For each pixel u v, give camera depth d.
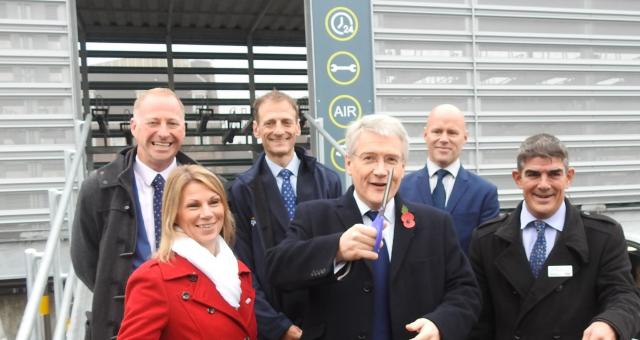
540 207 2.05
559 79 5.22
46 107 4.06
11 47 3.99
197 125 7.14
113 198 2.15
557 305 2.00
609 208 5.30
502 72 5.08
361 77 4.65
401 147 1.75
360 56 4.65
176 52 7.34
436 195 2.82
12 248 3.96
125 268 2.11
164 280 1.63
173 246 1.71
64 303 2.56
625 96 5.41
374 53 4.70
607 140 5.34
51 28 4.06
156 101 2.20
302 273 1.65
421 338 1.55
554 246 2.03
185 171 1.80
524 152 2.07
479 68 5.02
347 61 4.62
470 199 2.74
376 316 1.75
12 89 3.99
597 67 5.32
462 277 1.83
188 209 1.75
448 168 2.86
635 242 2.91
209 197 1.78
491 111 5.05
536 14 5.14
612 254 1.99
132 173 2.20
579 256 2.00
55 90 4.07
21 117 4.01
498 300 2.13
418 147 4.86
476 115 5.01
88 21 6.84
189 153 6.84
